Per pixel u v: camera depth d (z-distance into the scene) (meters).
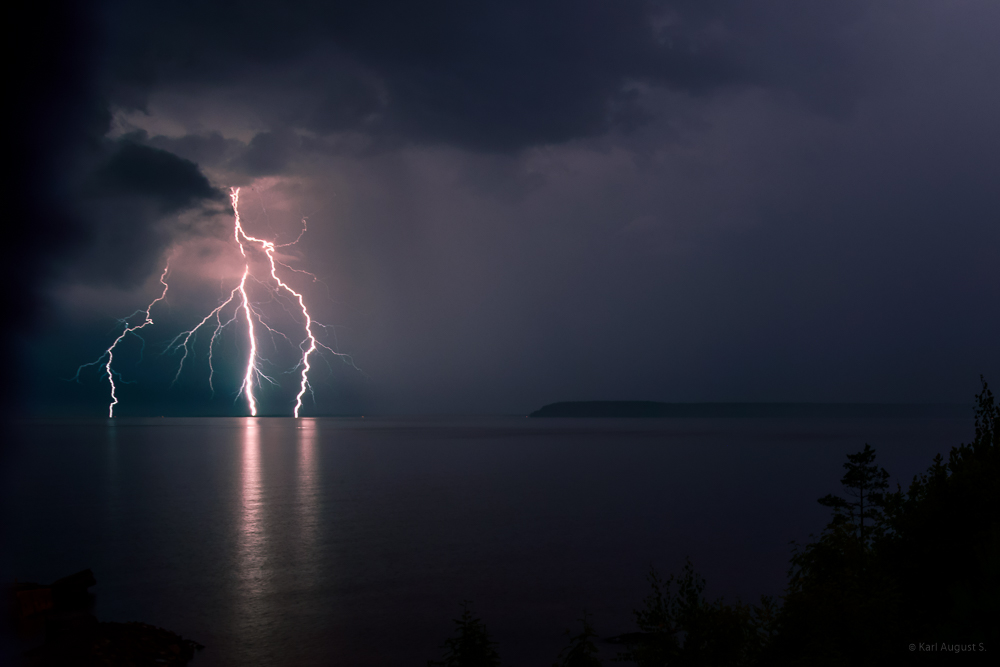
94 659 16.53
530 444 148.12
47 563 30.94
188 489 62.97
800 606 7.40
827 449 129.25
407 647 19.34
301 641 19.94
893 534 8.34
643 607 23.44
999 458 7.72
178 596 25.00
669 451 124.31
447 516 46.12
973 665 4.82
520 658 18.34
